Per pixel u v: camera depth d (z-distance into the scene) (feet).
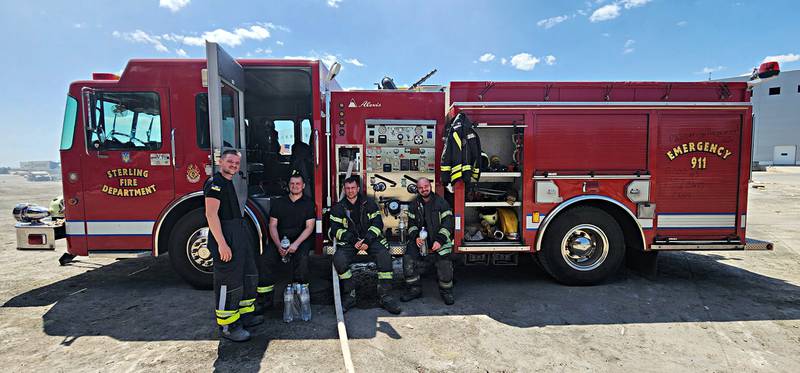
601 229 14.07
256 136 18.93
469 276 15.66
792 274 15.79
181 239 13.44
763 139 121.29
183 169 13.69
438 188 14.80
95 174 13.58
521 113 13.93
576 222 14.06
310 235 12.48
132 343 9.89
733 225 14.28
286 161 19.56
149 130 13.73
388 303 12.00
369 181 14.55
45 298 13.05
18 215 13.94
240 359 9.10
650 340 10.05
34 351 9.47
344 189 12.73
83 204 13.62
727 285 14.34
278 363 8.93
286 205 12.34
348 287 12.37
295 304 11.60
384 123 14.48
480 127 13.91
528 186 13.94
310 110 19.24
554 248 14.10
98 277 15.39
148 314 11.70
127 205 13.69
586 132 13.98
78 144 13.55
